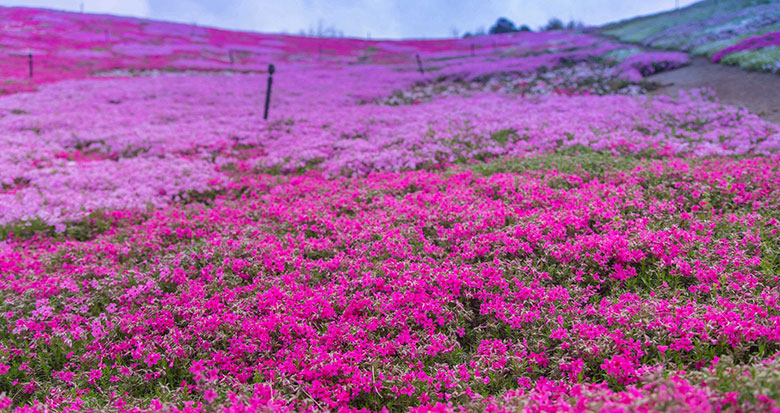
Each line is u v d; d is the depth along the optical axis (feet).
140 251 30.63
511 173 39.37
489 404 15.34
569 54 119.24
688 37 110.01
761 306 18.24
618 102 67.00
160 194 43.57
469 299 22.90
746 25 101.50
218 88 104.53
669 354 17.13
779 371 13.10
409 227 30.17
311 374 17.97
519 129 56.70
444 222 30.89
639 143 45.11
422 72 122.42
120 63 146.51
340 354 19.01
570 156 43.21
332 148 56.65
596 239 25.02
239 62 172.04
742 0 136.87
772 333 16.52
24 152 53.88
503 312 20.85
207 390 15.81
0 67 125.08
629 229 26.07
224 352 19.76
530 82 97.19
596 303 21.35
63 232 35.63
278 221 34.50
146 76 128.67
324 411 15.52
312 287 24.85
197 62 158.92
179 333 20.95
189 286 24.77
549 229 27.25
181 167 49.32
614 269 23.32
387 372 18.12
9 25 194.18
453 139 54.80
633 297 20.39
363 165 48.34
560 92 82.84
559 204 31.12
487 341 19.36
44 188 43.42
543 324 20.20
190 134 64.03
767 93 59.88
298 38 251.80
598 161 39.99
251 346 19.54
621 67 93.86
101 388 18.98
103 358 20.61
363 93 98.22
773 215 26.04
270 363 18.70
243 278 26.35
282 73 137.69
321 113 77.61
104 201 39.81
